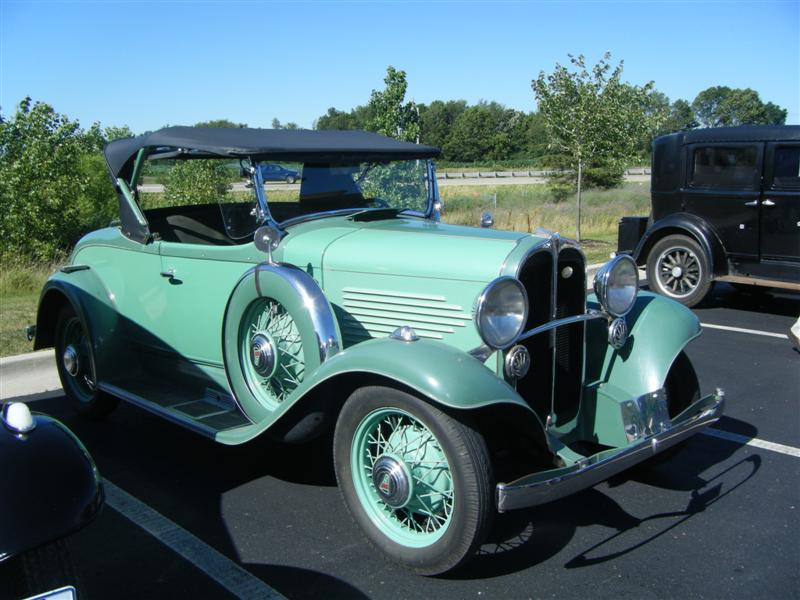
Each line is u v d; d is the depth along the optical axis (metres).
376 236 3.70
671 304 3.93
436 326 3.39
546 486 2.75
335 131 4.78
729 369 5.98
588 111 13.90
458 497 2.77
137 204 4.53
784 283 7.75
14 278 9.51
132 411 5.20
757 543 3.27
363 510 3.12
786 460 4.20
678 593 2.89
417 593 2.90
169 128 4.39
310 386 3.12
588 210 18.56
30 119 12.58
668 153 8.41
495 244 3.35
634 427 3.54
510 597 2.87
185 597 2.88
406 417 3.02
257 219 3.87
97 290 4.71
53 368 5.95
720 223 8.08
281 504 3.68
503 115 87.88
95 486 2.36
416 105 12.41
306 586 2.95
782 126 7.55
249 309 3.73
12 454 2.29
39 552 2.29
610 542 3.29
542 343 3.44
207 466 4.17
